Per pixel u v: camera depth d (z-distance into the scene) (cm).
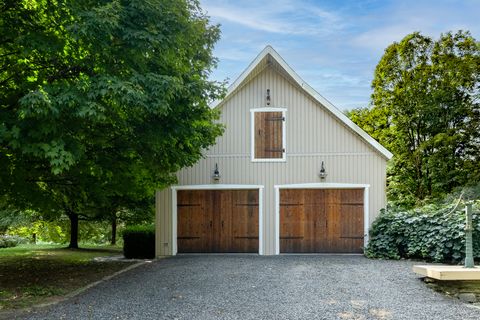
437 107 1905
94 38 714
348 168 1326
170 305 694
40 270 1079
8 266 1155
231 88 1312
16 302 715
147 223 1853
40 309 670
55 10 741
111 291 800
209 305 694
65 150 709
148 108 732
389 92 2097
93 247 1869
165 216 1344
